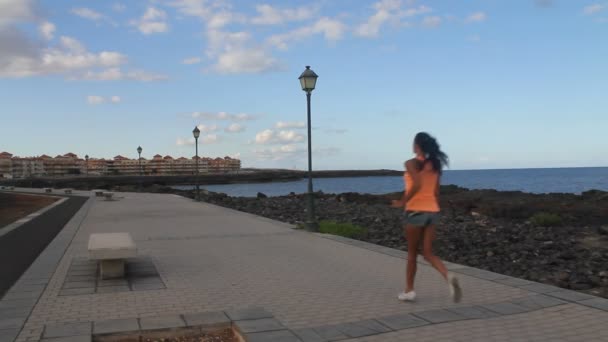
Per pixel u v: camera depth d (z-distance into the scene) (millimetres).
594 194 35094
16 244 11391
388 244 14141
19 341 4637
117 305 6051
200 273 8109
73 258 9469
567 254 12398
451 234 17281
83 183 97312
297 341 4715
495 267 11180
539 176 155125
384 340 4766
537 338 4789
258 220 17906
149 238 12734
